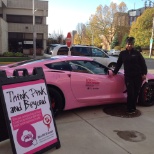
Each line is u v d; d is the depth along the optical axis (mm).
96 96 5750
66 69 5418
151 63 25969
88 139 4250
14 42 34562
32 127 3479
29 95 3527
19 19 35375
